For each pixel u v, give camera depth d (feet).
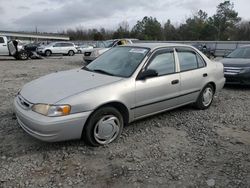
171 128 16.33
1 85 28.66
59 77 15.21
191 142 14.48
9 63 58.59
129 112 14.40
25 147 13.26
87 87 13.26
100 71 15.88
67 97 12.40
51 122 11.80
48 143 13.69
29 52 70.90
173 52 17.24
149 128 16.17
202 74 18.88
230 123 17.54
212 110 20.16
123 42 58.29
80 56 93.04
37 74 38.91
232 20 227.81
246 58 30.53
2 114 17.83
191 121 17.60
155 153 13.12
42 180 10.74
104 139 13.67
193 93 18.42
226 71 28.50
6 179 10.74
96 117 13.09
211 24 229.66
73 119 12.23
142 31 260.01
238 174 11.46
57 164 11.90
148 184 10.67
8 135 14.52
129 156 12.76
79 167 11.71
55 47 93.45
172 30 254.47
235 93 26.71
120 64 15.87
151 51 15.98
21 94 13.94
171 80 16.38
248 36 223.10
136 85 14.48
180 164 12.19
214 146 14.07
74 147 13.41
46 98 12.48
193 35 232.73
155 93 15.44
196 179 11.07
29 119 12.18
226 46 118.21
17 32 254.88
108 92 13.32
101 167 11.76
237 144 14.38
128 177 11.08
